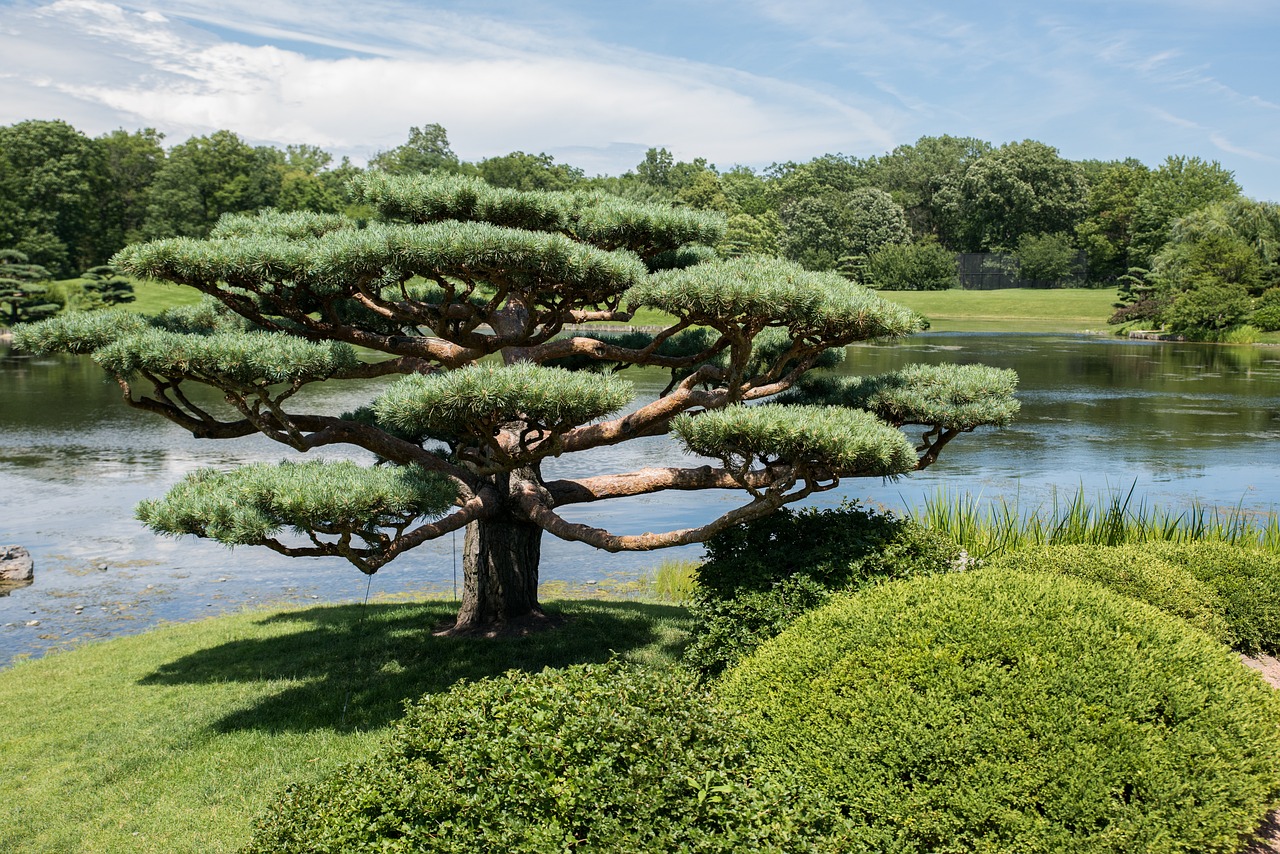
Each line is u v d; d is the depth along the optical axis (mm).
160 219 91250
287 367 8008
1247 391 39812
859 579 8102
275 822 4566
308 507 7242
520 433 9797
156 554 16406
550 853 4145
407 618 12211
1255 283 72375
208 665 10469
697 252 11422
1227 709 5355
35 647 11898
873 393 10109
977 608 5902
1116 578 8984
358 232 8477
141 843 6527
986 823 4816
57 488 20938
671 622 11859
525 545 11594
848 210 108500
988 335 73000
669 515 18750
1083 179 116438
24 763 7938
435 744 4711
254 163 101250
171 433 28109
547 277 8883
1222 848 4996
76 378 42188
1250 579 9367
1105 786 4805
